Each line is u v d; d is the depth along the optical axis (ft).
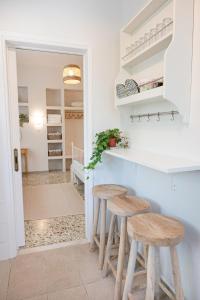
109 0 6.89
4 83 6.04
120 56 6.95
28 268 6.17
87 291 5.32
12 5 5.98
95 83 7.00
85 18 6.68
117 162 7.59
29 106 17.57
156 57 5.55
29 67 17.22
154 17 5.51
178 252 4.91
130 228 4.11
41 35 6.28
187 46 4.24
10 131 6.40
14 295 5.20
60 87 18.12
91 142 7.18
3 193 6.42
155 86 4.99
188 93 4.37
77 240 7.72
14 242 6.69
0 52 5.92
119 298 4.82
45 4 6.26
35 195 12.65
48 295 5.20
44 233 8.21
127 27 6.32
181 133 4.76
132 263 4.20
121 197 5.89
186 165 4.03
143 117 6.39
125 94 6.34
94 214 7.06
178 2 4.07
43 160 18.45
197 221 4.36
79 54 7.13
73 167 14.70
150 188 6.05
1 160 6.29
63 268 6.17
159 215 4.75
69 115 19.57
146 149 6.32
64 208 10.74
